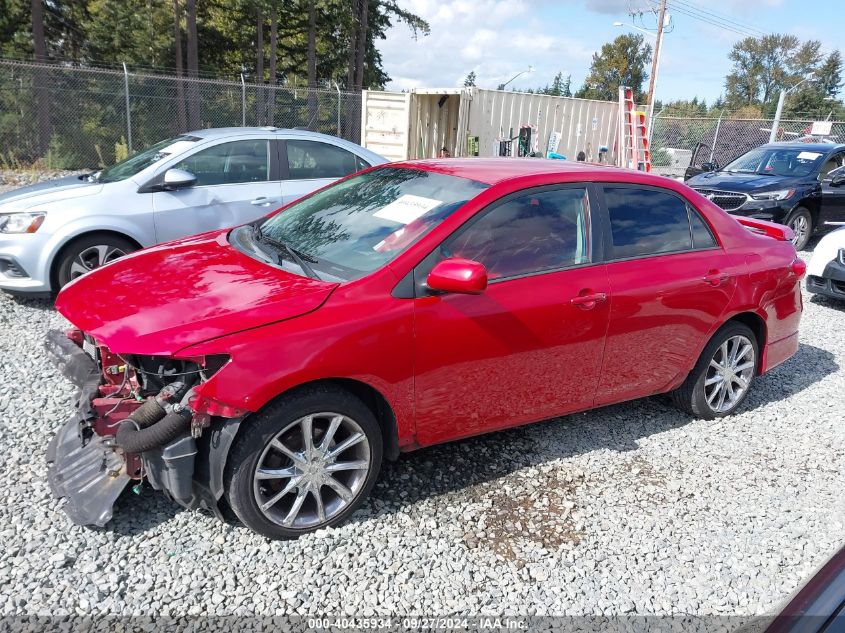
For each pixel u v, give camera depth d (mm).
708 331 4277
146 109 20141
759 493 3754
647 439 4301
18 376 4551
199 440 2861
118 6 27859
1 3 27531
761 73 105750
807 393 5309
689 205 4273
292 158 7113
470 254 3324
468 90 13586
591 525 3340
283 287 3051
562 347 3625
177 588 2691
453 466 3771
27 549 2836
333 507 3146
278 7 30984
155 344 2699
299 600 2678
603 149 18266
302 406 2895
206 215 6543
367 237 3432
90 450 3188
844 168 11094
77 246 6008
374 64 39844
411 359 3129
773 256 4637
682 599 2885
